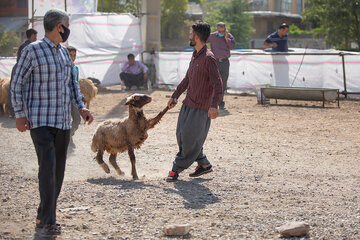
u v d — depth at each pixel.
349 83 16.19
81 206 5.46
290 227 4.52
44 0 18.36
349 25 38.03
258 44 54.19
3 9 45.88
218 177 6.86
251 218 5.04
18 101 4.47
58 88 4.59
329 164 7.77
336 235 4.53
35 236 4.56
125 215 5.14
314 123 11.61
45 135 4.53
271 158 8.20
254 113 13.23
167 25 52.56
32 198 5.84
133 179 6.86
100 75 20.42
